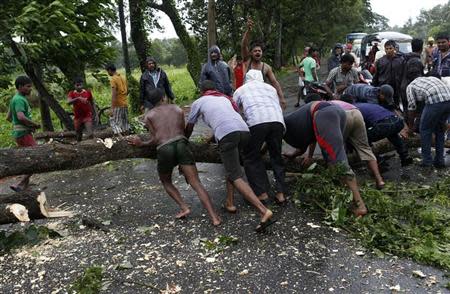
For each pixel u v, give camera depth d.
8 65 8.89
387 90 6.04
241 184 4.61
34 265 4.27
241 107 5.26
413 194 5.48
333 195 5.05
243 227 4.79
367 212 4.85
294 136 5.41
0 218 4.78
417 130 7.14
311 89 6.95
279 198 5.34
